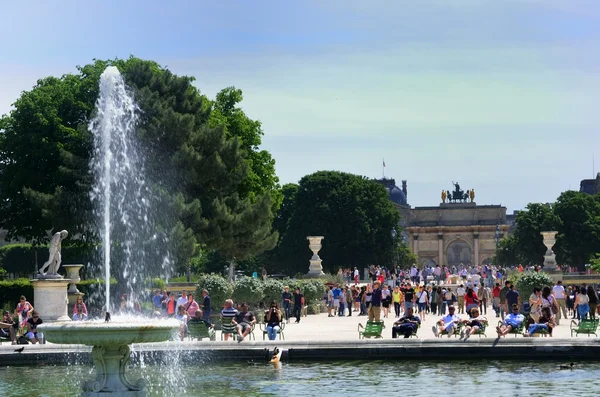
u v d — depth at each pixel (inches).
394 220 6437.0
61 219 2738.7
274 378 1466.5
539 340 1646.2
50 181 2987.2
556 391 1317.7
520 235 6943.9
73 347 1674.5
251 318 1937.7
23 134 2994.6
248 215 3034.0
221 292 2669.8
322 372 1521.9
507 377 1445.6
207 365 1626.5
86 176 2792.8
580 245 6815.9
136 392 1128.8
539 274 2768.2
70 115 3090.6
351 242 6215.6
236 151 3043.8
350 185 6328.7
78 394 1349.7
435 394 1304.1
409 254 7052.2
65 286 2217.0
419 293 2815.0
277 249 6333.7
